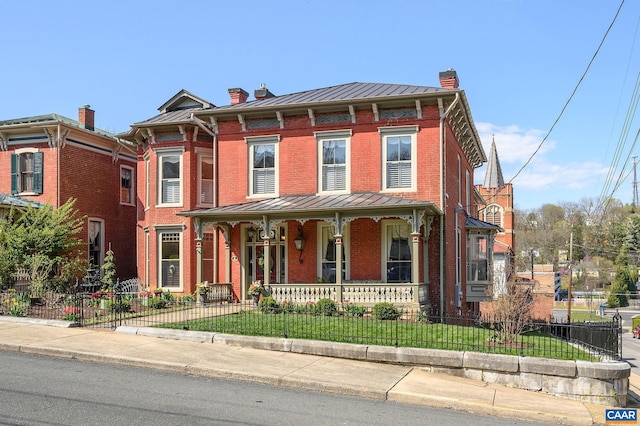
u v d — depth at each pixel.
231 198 23.69
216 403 9.41
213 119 23.83
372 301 19.75
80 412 8.48
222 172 23.86
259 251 23.92
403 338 14.00
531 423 9.64
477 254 27.53
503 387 11.56
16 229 23.17
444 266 21.36
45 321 15.99
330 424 8.59
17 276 22.44
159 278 24.95
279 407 9.41
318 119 22.86
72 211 27.91
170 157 25.28
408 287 19.41
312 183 22.70
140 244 27.12
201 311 19.48
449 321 21.34
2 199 25.78
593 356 12.72
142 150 27.28
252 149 23.59
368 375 11.64
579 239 98.94
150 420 8.26
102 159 30.39
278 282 23.33
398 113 21.95
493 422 9.48
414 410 9.87
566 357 12.50
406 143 21.94
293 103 22.48
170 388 10.26
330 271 22.59
